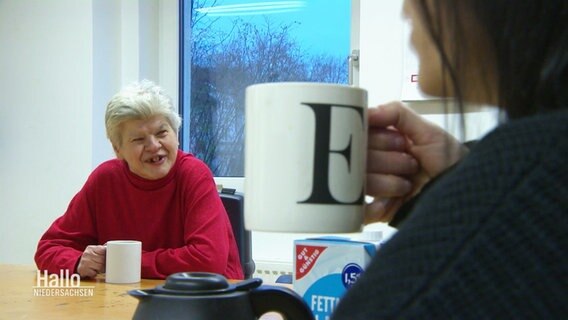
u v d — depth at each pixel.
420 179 0.54
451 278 0.28
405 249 0.30
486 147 0.32
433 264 0.29
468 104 0.39
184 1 2.88
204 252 1.64
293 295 0.51
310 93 0.48
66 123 2.71
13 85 2.82
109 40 2.77
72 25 2.71
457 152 0.44
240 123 2.77
